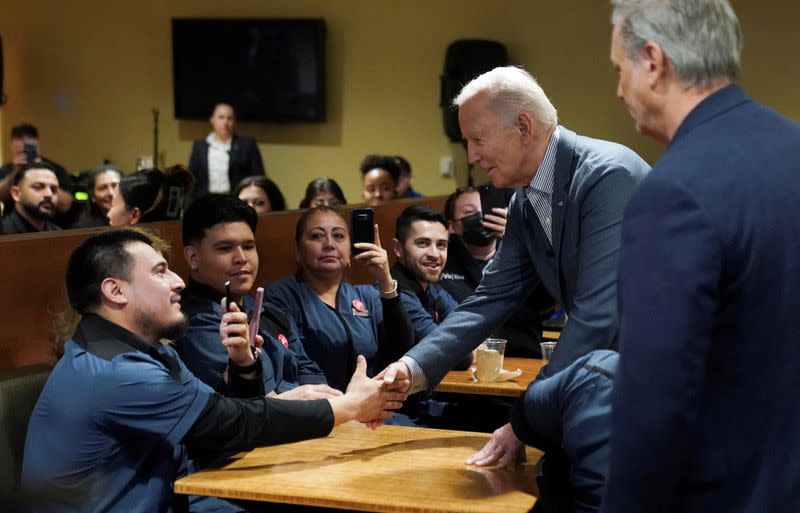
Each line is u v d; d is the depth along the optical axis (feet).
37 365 8.19
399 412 11.62
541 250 8.03
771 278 4.72
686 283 4.57
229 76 31.71
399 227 12.70
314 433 7.72
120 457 7.16
